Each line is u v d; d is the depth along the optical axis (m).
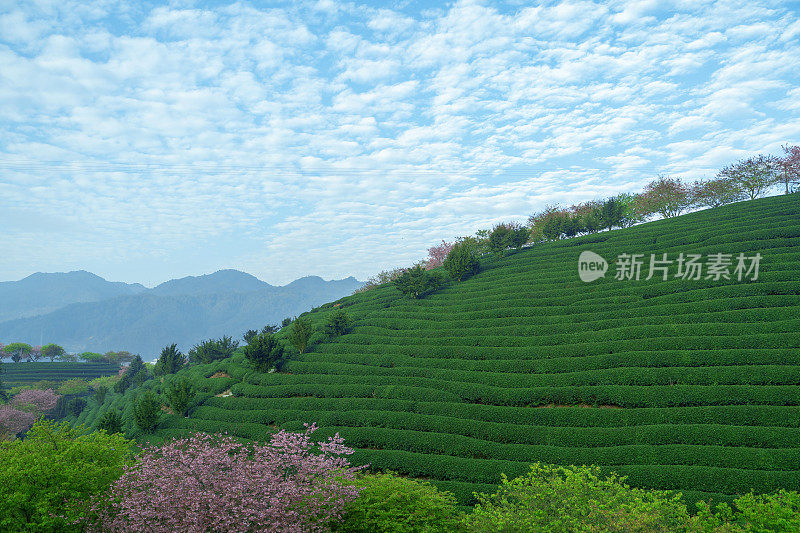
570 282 40.41
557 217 58.53
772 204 47.19
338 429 25.72
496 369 29.66
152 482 13.26
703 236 41.88
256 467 13.54
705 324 27.98
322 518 13.23
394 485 14.94
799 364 23.20
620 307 33.97
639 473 18.55
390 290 53.56
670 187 62.91
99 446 15.84
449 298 44.22
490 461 21.02
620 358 26.92
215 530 11.79
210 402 34.00
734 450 18.59
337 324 40.41
